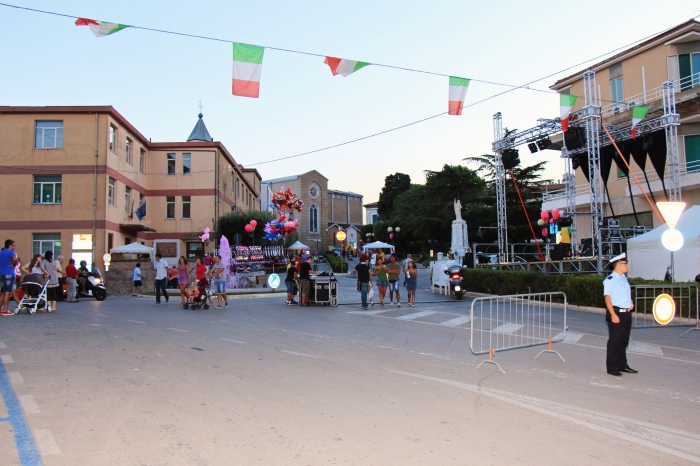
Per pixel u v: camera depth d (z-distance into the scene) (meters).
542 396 6.41
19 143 29.52
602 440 4.86
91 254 29.38
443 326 13.02
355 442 4.62
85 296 22.67
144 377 6.93
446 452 4.43
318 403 5.83
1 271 14.27
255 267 32.28
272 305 18.28
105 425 4.96
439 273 23.80
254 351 9.05
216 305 18.16
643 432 5.14
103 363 7.79
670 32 25.62
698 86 22.98
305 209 78.50
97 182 29.70
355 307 17.72
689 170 25.39
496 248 47.81
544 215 26.06
